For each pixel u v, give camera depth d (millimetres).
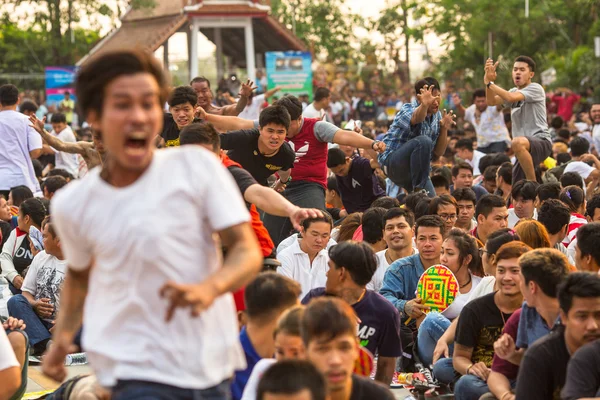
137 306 3947
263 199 6668
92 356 4059
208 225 4094
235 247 4035
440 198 11164
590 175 15578
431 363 8938
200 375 3992
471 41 44844
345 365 5117
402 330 9289
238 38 42031
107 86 3947
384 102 39781
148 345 3941
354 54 57375
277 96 34250
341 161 13578
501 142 20859
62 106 34375
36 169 17703
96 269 4074
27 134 14859
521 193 11992
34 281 10703
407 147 12680
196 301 3721
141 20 42812
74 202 4035
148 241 3918
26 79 40281
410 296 9555
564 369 6016
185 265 3977
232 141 9945
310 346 5137
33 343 10391
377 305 7648
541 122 14680
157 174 4016
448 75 45125
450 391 8484
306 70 34219
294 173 12070
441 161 20984
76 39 46031
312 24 57938
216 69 40344
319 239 9656
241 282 3951
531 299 6539
